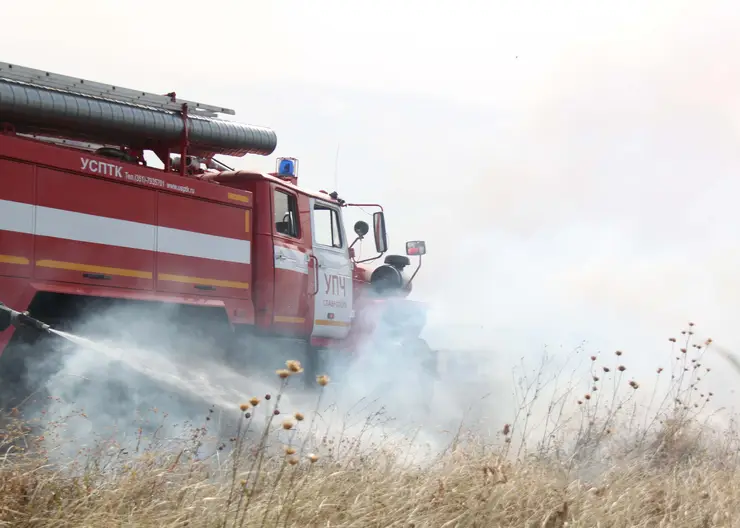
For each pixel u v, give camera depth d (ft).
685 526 20.13
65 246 26.03
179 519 16.47
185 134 30.68
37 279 25.22
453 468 21.47
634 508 20.48
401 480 20.22
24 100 26.37
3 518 15.76
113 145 30.22
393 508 18.12
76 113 27.63
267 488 18.22
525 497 20.02
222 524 16.25
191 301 30.09
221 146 32.53
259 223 33.88
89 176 26.86
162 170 29.63
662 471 25.35
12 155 24.68
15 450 21.06
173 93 30.76
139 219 28.45
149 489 17.67
